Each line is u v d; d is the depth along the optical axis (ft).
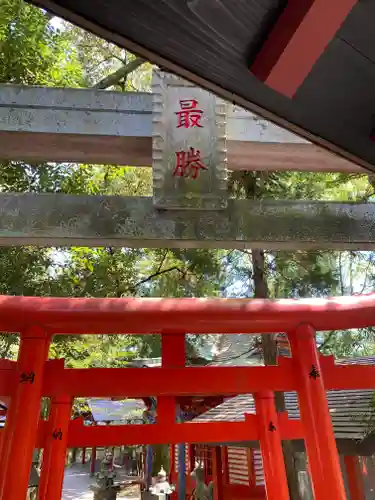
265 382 9.45
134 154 11.63
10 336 18.25
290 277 21.20
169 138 11.01
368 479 21.49
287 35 4.00
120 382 9.16
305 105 4.94
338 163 12.17
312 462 8.68
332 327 9.88
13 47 15.02
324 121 5.25
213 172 10.93
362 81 4.79
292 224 11.21
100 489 35.12
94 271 20.06
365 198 18.95
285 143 11.33
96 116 10.93
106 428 11.45
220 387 9.37
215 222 10.90
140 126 11.07
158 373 9.34
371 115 5.27
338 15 3.91
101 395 9.17
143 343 31.58
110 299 9.29
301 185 18.93
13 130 10.43
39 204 10.50
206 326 9.47
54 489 10.57
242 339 37.04
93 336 22.31
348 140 5.62
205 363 34.01
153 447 43.93
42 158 11.67
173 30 3.88
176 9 3.72
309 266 20.43
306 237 11.12
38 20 15.55
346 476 21.88
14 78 15.55
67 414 11.37
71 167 18.33
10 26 15.08
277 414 12.34
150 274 23.90
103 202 10.73
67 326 9.09
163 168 10.84
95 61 23.15
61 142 10.93
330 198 19.21
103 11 3.53
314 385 9.14
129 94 11.27
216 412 30.17
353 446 16.94
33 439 8.14
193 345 32.89
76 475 67.97
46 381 8.93
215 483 29.09
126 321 9.12
